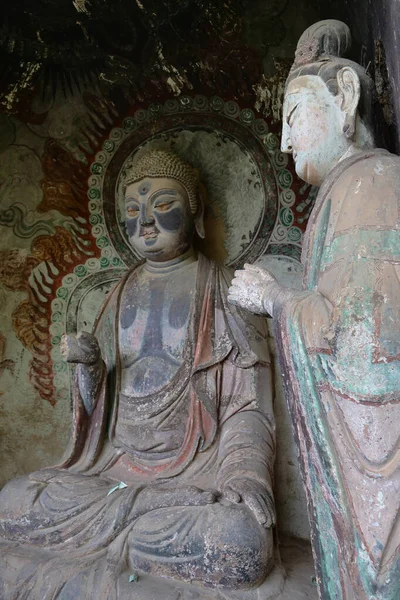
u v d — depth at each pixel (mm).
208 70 4773
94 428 4227
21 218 4922
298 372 2617
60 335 4859
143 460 4117
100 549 3613
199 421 4070
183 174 4500
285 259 4680
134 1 4449
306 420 2605
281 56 4625
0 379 4828
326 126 2990
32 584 3516
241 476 3637
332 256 2605
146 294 4488
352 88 2965
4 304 4859
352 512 2396
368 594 2342
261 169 4758
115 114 4895
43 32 4633
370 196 2580
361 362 2377
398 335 2371
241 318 4250
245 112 4789
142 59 4762
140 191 4461
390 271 2447
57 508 3713
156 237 4430
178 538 3393
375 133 3070
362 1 3443
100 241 4902
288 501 4320
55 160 4941
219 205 4797
